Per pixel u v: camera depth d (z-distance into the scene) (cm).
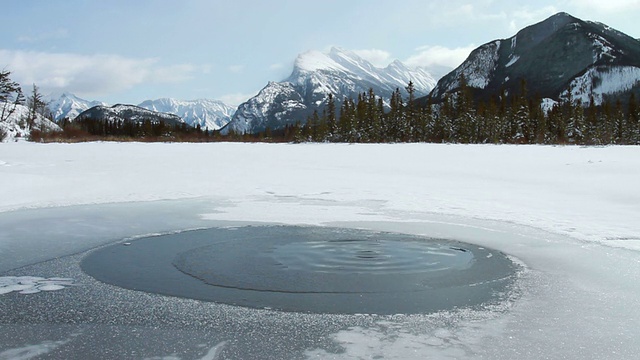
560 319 604
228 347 525
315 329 578
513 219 1307
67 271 834
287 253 964
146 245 1036
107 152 4084
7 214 1388
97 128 12244
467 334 559
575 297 689
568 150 3594
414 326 586
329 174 2541
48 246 1023
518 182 2141
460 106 8350
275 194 1817
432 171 2670
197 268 855
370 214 1409
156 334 562
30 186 1877
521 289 731
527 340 540
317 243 1054
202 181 2189
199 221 1309
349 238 1105
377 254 959
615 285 743
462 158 3331
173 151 4350
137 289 736
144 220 1320
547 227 1192
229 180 2242
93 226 1236
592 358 491
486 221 1290
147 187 1972
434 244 1041
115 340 544
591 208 1457
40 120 9375
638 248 971
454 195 1775
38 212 1426
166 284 761
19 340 544
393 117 8238
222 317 619
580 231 1138
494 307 653
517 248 996
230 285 758
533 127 7825
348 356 501
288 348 522
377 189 1952
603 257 910
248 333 565
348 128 8519
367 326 588
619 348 515
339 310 645
